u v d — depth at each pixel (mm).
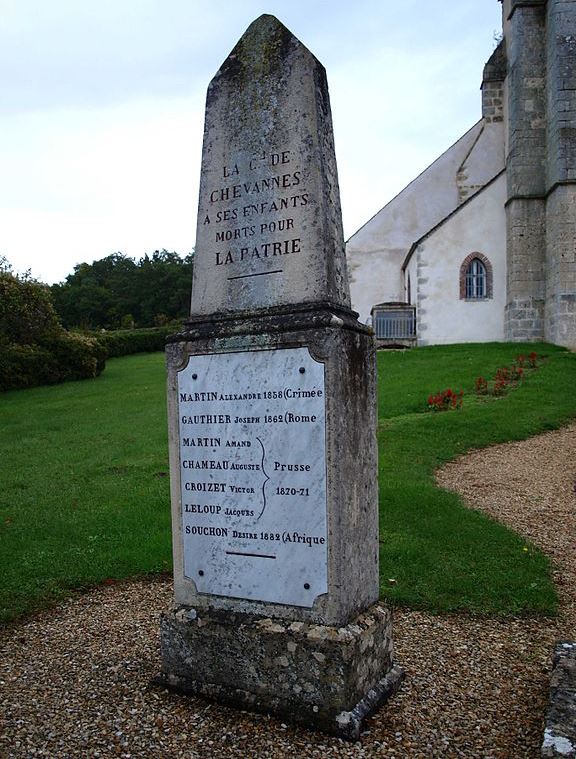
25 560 7023
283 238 4312
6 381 24109
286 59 4363
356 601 4180
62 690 4410
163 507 8898
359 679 3973
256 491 4270
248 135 4477
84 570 6797
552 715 3533
